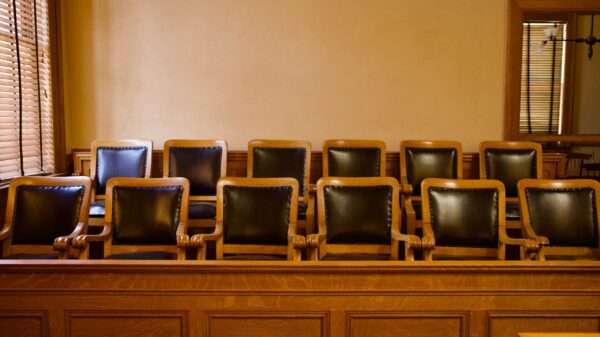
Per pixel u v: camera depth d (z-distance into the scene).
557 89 4.44
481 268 1.84
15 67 3.53
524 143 3.91
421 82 4.29
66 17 4.18
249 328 1.86
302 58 4.25
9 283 1.84
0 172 3.38
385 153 3.90
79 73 4.23
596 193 2.86
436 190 2.85
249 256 2.75
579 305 1.86
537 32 4.39
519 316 1.86
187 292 1.85
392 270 1.84
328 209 2.80
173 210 2.79
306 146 3.80
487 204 2.79
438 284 1.85
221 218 2.78
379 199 2.80
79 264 1.83
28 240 2.76
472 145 4.34
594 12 4.32
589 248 2.82
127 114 4.27
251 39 4.23
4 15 3.41
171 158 3.80
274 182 2.82
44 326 1.85
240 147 4.32
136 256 2.66
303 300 1.85
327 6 4.22
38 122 3.82
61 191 2.83
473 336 1.87
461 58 4.27
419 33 4.25
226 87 4.27
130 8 4.19
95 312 1.85
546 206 2.86
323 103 4.29
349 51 4.25
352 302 1.85
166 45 4.23
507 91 4.29
